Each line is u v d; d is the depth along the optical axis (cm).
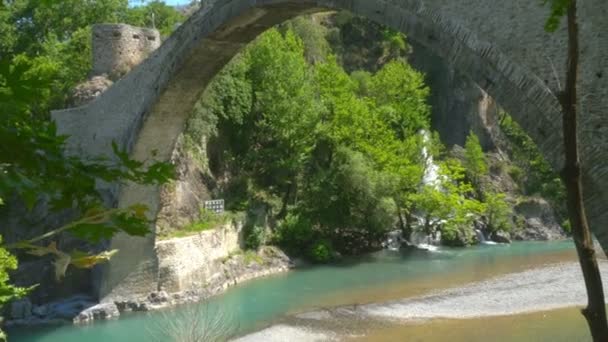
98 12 4550
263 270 3681
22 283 2716
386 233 4597
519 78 1373
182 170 3556
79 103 3156
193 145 3812
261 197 4141
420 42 1592
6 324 2572
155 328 2478
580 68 1275
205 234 3294
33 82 308
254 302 2975
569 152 643
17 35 4303
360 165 4300
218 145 4197
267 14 2181
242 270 3559
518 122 1384
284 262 3862
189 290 3005
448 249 4722
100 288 2788
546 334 2358
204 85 2602
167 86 2523
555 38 1323
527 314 2661
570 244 5041
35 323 2614
